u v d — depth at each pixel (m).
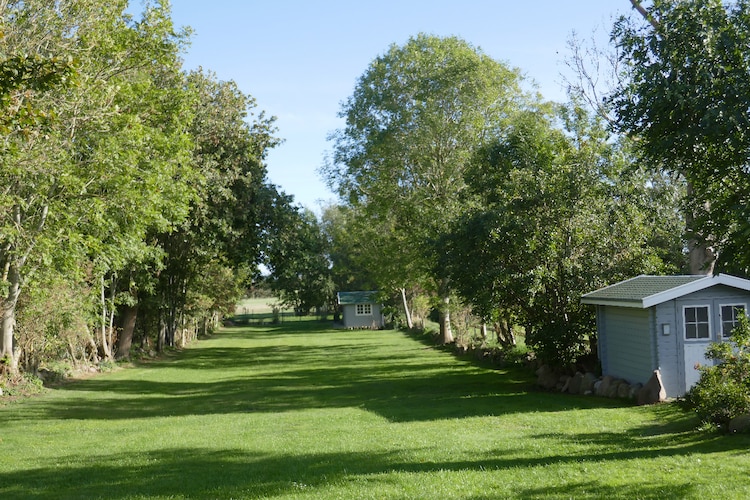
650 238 22.27
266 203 37.81
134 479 10.22
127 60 22.55
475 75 39.28
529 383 23.09
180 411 19.92
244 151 35.34
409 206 40.09
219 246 36.88
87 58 19.11
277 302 110.31
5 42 16.42
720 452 10.14
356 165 42.25
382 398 21.03
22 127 10.97
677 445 10.95
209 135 33.47
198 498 8.87
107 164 20.91
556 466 9.81
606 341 19.80
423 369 31.00
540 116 36.88
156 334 48.81
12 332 23.72
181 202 25.27
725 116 9.45
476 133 39.06
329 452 11.91
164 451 12.69
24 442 14.35
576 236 20.91
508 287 21.17
